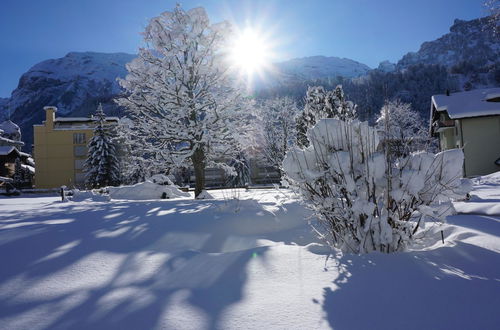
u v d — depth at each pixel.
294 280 2.93
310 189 4.26
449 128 32.25
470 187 3.90
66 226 6.29
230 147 19.66
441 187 3.86
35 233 5.52
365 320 2.16
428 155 3.94
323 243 4.61
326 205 3.99
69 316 2.37
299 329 2.08
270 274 3.11
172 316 2.30
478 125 27.20
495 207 6.09
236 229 5.50
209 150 18.89
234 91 19.55
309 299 2.52
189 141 18.81
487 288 2.57
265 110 36.94
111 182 44.06
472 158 27.17
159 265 3.57
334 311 2.31
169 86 18.28
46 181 59.75
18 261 3.83
